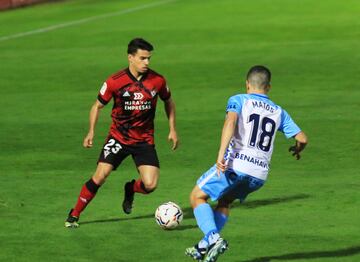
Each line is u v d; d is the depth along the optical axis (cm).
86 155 4575
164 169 4256
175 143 3250
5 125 5284
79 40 8644
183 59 7450
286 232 3188
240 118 2733
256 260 2878
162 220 3183
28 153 4616
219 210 2817
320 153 4503
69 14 10675
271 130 2755
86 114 5578
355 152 4509
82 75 6906
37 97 6147
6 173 4194
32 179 4072
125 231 3222
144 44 3130
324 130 4984
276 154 4509
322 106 5612
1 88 6500
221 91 6175
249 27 9106
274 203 3603
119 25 9562
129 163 4375
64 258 2911
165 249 3000
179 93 6156
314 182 3953
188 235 3164
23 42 8619
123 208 3388
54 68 7212
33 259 2906
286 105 5669
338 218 3366
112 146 3228
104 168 3228
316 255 2920
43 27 9581
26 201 3669
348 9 10231
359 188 3816
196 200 2750
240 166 2712
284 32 8738
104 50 8019
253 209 3519
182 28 9175
